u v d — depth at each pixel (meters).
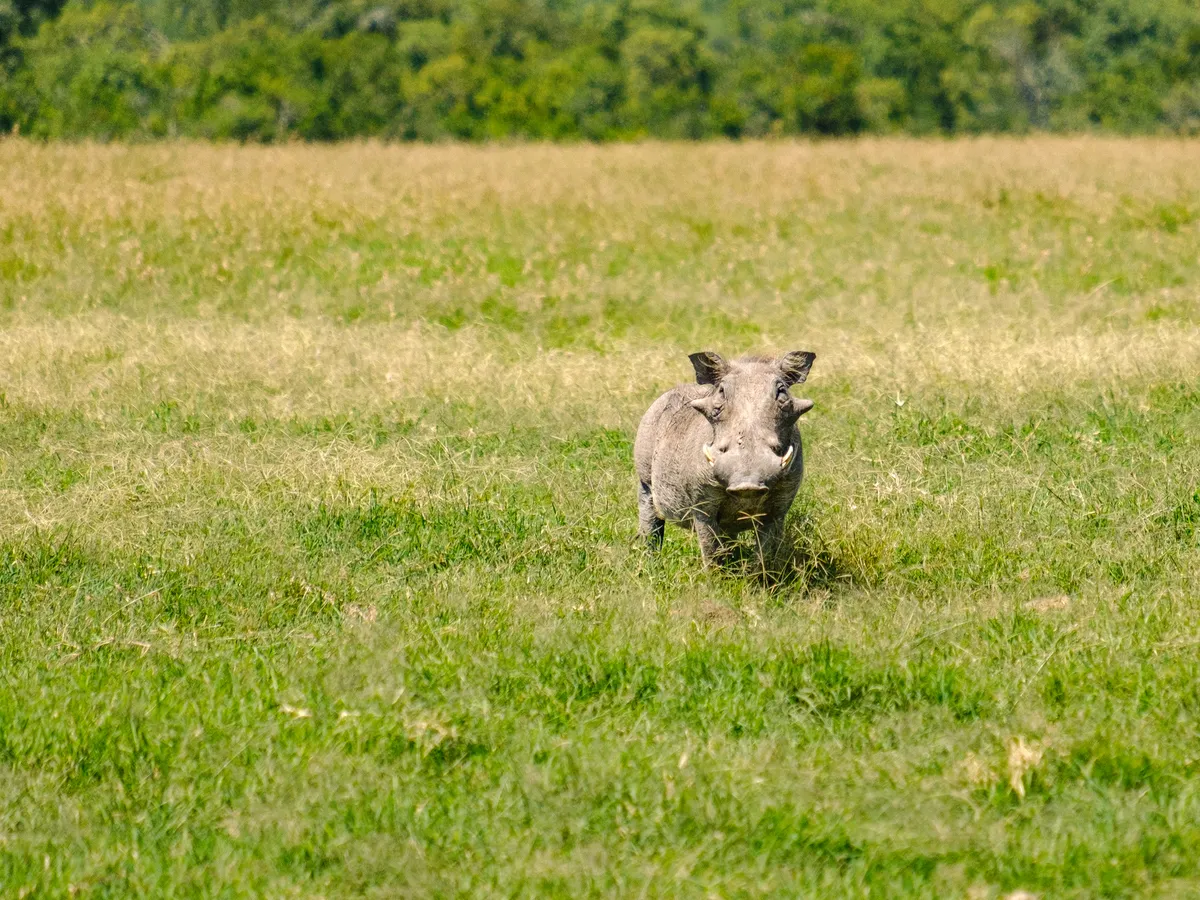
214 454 35.44
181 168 93.81
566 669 22.73
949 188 84.12
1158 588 26.06
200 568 28.22
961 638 23.75
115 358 48.31
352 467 34.22
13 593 26.94
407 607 26.17
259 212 75.38
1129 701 21.05
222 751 20.05
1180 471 33.06
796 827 17.58
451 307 59.53
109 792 19.08
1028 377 43.09
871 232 73.31
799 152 105.81
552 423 40.62
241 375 45.59
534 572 28.38
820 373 45.66
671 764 19.28
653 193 84.56
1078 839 17.34
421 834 17.73
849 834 17.50
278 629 25.19
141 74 185.50
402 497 32.62
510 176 91.44
